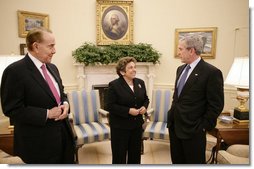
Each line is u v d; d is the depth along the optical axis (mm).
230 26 4270
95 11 4477
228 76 2527
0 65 2062
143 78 4562
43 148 1619
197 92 1845
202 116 1883
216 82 1780
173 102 2047
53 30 4270
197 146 1881
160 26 4535
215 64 4398
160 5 4492
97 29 4477
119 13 4492
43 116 1549
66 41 4391
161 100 3506
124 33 4551
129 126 2174
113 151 2229
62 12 4305
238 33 4234
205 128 1855
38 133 1597
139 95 2236
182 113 1884
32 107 1554
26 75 1545
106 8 4461
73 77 4527
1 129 2340
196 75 1848
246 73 2340
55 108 1607
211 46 4355
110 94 2193
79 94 3381
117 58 4238
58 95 1712
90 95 3436
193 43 1839
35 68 1593
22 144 1610
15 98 1514
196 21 4402
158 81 4648
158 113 3484
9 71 1514
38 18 4086
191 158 1901
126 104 2170
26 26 3975
